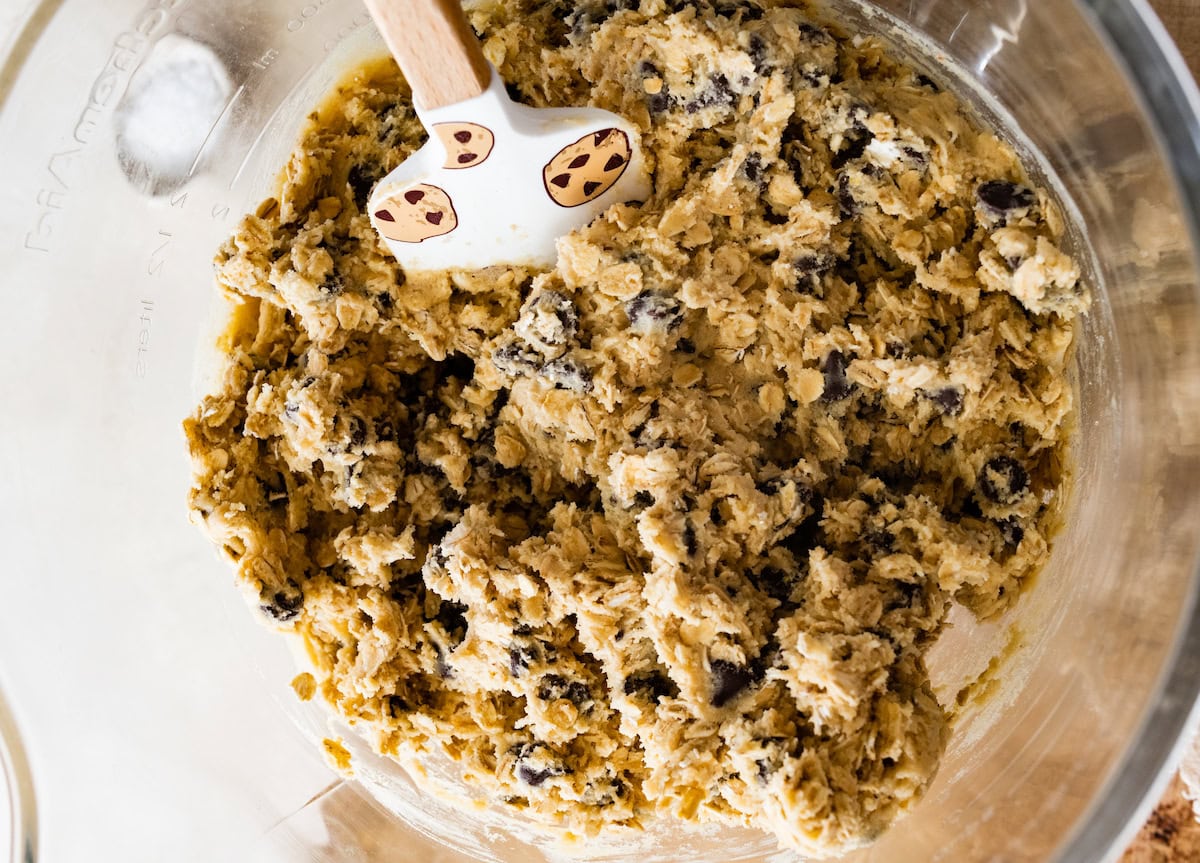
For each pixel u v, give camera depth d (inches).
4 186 13.9
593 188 13.4
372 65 14.5
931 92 13.9
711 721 12.7
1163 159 12.6
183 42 14.1
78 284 14.4
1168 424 13.2
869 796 12.3
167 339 14.6
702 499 13.0
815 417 13.5
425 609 13.9
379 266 13.8
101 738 14.3
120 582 14.6
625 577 13.1
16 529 14.2
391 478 13.7
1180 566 12.9
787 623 12.7
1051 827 13.1
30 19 13.6
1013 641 14.0
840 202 13.5
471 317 13.8
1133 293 13.3
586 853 14.6
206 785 14.7
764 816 12.7
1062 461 13.8
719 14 13.6
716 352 13.6
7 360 14.2
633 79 13.6
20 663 14.0
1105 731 13.1
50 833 14.0
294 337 14.0
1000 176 13.4
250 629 15.1
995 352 13.3
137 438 14.6
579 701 13.4
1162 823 14.1
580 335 13.5
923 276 13.3
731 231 13.5
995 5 13.5
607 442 13.4
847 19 14.3
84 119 14.0
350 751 14.8
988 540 13.4
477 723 13.8
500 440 13.8
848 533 13.2
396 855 14.8
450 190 13.0
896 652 12.7
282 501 13.8
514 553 13.4
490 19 14.2
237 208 14.6
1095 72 12.9
